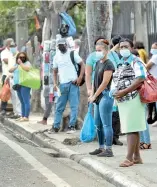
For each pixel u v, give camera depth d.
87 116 18.50
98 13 20.81
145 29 36.62
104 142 18.12
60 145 20.34
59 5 26.75
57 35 24.06
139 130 15.91
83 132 18.48
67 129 23.62
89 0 20.92
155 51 22.95
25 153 19.08
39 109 31.34
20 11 34.38
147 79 16.00
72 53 22.52
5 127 27.33
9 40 29.53
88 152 18.72
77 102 22.86
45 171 16.23
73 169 16.70
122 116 15.95
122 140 21.11
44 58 25.02
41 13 31.27
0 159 17.92
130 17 41.88
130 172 15.32
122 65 15.95
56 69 22.95
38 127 25.08
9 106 31.23
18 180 15.09
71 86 22.64
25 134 24.31
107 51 17.39
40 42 31.94
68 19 24.66
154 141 20.84
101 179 15.46
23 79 26.81
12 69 27.20
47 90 25.39
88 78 18.73
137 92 15.83
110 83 17.22
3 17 43.75
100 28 20.84
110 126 17.53
